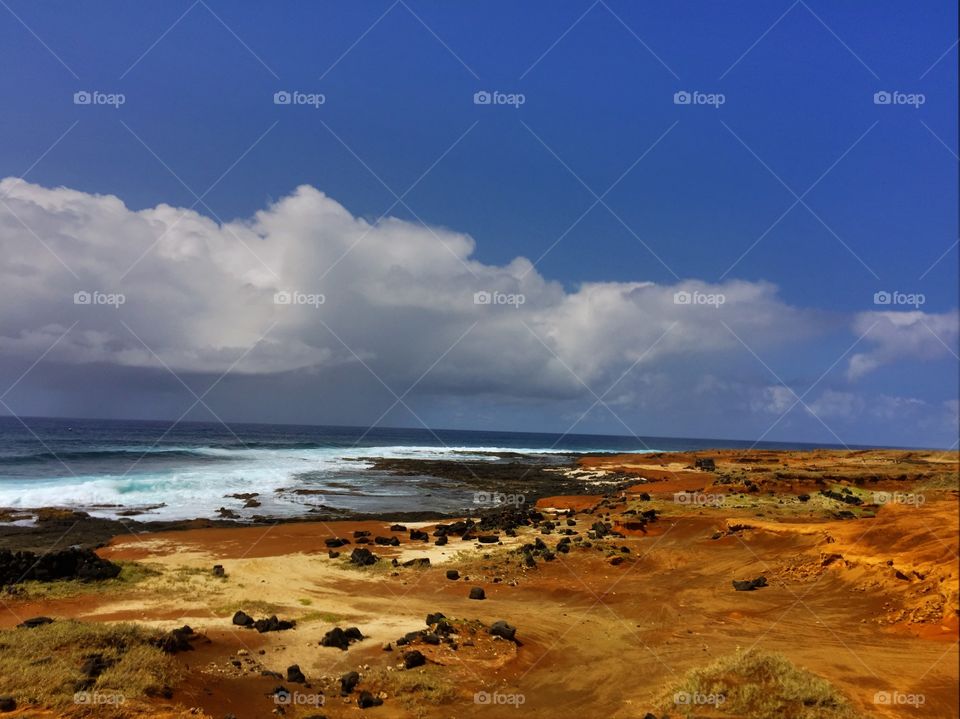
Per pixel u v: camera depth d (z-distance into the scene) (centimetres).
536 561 2806
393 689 1406
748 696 1248
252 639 1703
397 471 8144
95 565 2397
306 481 6494
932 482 4497
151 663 1345
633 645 1742
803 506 3719
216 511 4344
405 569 2691
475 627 1816
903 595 1911
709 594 2272
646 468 8344
